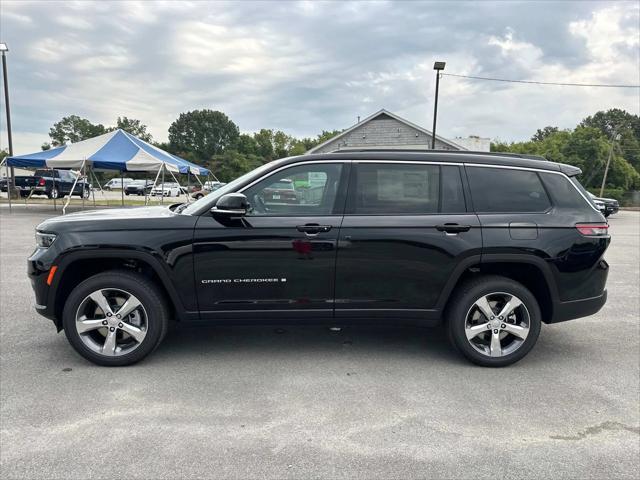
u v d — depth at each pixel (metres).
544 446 2.82
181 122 92.50
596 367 4.03
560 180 4.05
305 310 3.88
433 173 3.96
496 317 3.95
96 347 3.86
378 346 4.46
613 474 2.56
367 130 30.23
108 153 18.66
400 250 3.81
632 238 13.54
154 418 3.06
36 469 2.52
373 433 2.93
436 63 23.58
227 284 3.81
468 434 2.93
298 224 3.77
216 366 3.92
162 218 3.82
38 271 3.76
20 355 4.09
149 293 3.80
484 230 3.84
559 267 3.89
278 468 2.56
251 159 70.75
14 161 17.89
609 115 91.62
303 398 3.38
